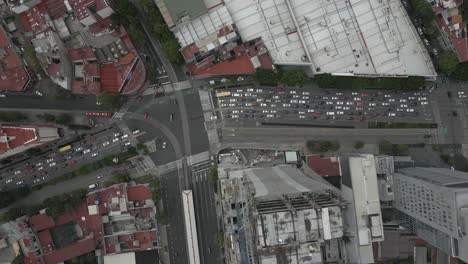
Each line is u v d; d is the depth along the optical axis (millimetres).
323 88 174125
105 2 158375
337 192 132875
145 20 172125
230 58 166500
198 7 162750
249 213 120250
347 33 168125
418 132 173875
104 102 164000
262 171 158875
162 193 172875
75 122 173250
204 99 174125
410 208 149250
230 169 172000
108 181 171500
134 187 167000
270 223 109625
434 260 165500
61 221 166000
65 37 169250
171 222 172875
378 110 174875
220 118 174125
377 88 174000
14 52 166250
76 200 165125
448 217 122500
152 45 173250
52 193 173375
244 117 174000
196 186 173375
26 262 164000
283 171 156875
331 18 168375
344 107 174750
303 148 174875
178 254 172125
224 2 167750
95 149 173625
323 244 135750
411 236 167625
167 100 174125
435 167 174250
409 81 166250
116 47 166500
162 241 172000
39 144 163125
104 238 164625
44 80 172625
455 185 127188
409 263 166375
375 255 167750
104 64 167500
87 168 170125
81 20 162750
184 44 165875
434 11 162375
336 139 174875
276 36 168625
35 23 165875
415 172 156250
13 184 173250
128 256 165750
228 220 164875
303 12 168750
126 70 165875
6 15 171375
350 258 140125
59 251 164375
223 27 163000
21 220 165000
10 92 173125
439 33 167125
